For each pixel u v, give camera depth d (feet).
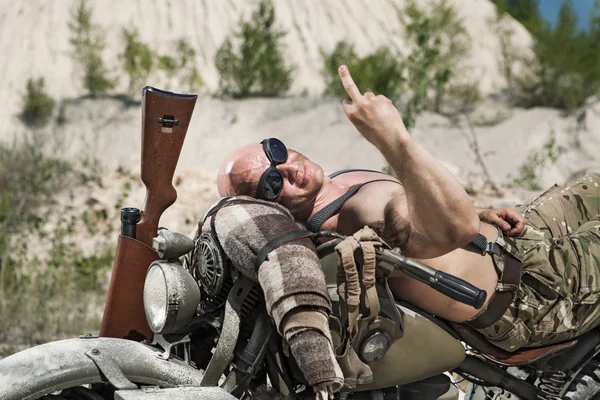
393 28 99.30
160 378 8.87
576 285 10.69
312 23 98.12
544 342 10.69
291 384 9.20
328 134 59.88
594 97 60.64
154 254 9.67
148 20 92.79
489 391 11.76
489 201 31.68
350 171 10.69
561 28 65.82
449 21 79.36
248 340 9.25
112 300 9.52
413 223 9.01
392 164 8.79
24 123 69.62
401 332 9.51
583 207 12.68
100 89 75.92
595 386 11.17
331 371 8.43
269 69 76.23
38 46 85.46
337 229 9.87
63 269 25.75
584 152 53.01
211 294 9.36
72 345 8.70
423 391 10.25
